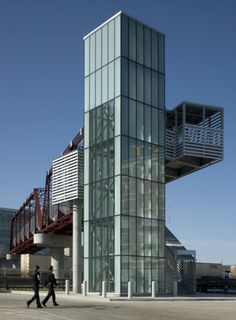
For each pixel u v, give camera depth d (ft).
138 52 137.39
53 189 161.17
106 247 129.90
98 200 135.23
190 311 80.18
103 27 141.18
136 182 131.03
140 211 130.62
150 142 136.15
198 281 176.65
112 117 133.39
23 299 105.09
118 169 128.77
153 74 140.05
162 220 135.44
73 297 116.88
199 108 146.61
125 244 126.00
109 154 132.98
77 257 153.58
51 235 236.43
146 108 136.87
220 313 76.89
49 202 220.64
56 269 243.81
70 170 153.48
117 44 134.82
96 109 140.15
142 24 139.54
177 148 145.59
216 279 172.55
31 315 67.21
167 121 150.82
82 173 150.61
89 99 143.33
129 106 132.77
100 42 141.79
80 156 150.92
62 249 246.27
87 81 145.07
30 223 263.70
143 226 130.62
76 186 149.79
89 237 136.56
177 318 66.95
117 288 123.95
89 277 134.31
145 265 129.18
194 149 144.05
